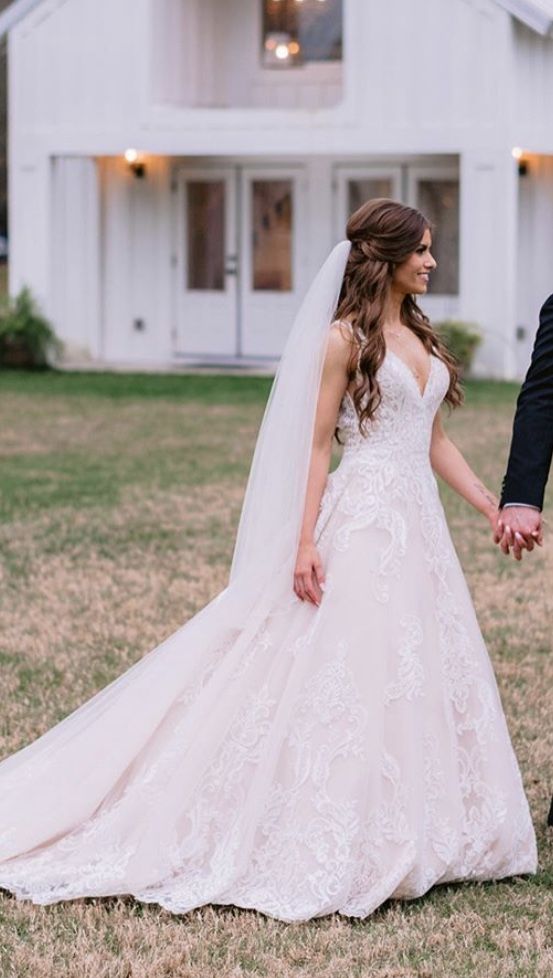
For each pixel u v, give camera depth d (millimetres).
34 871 4227
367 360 4219
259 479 4320
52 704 5914
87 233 20656
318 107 20188
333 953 3832
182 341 20688
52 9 19250
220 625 4316
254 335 20375
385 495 4246
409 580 4199
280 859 4090
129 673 4551
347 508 4250
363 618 4148
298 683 4145
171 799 4172
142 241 20656
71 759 4414
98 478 11539
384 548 4207
